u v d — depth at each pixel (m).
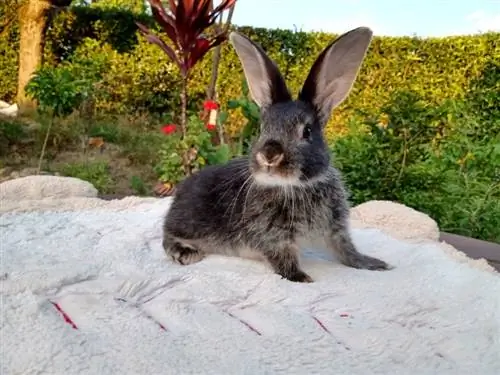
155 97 1.39
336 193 0.36
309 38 1.39
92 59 1.35
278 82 0.35
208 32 0.84
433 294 0.32
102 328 0.27
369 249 0.41
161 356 0.24
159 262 0.36
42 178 0.51
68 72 1.10
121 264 0.35
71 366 0.23
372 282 0.34
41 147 1.11
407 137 0.73
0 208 0.45
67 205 0.48
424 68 1.27
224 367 0.24
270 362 0.25
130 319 0.28
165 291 0.31
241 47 0.37
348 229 0.37
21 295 0.29
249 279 0.33
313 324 0.28
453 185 0.70
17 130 1.15
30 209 0.46
